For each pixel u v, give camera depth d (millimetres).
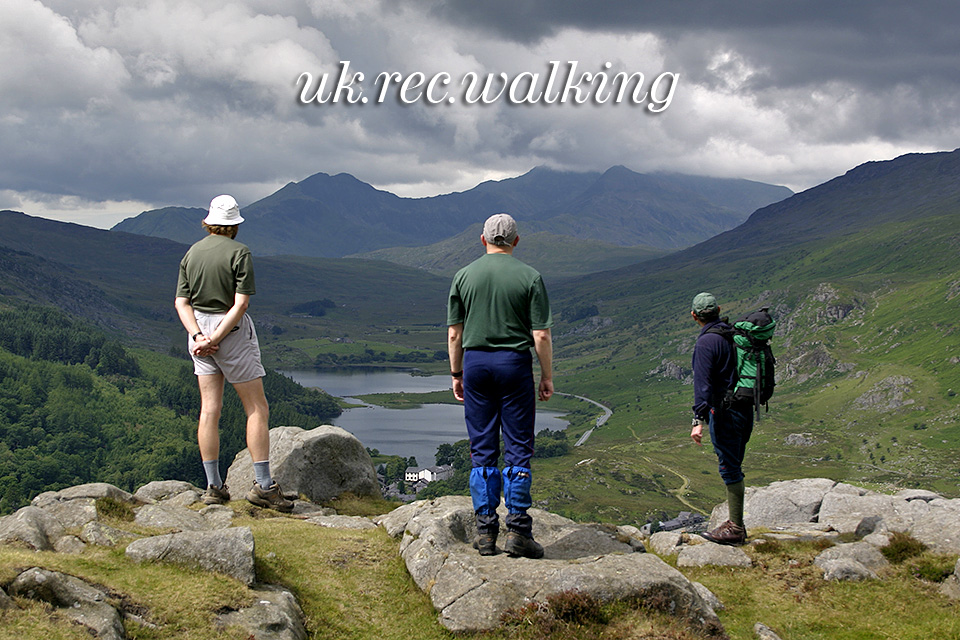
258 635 5984
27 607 5332
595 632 6629
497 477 8031
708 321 10359
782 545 10281
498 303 7738
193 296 10266
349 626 6812
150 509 9008
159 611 5926
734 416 10242
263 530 9016
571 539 9086
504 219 8016
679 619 6875
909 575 9062
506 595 7016
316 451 13336
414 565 7859
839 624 8102
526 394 7844
